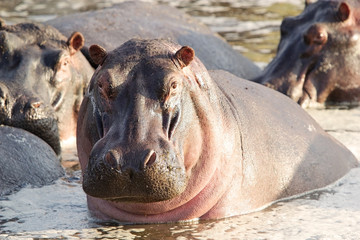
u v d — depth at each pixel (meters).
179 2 80.44
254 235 24.77
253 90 30.53
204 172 24.81
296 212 27.27
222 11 75.50
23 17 69.12
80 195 29.47
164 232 24.95
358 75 45.72
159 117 22.83
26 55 37.31
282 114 30.48
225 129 26.08
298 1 81.12
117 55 24.08
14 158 31.06
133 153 21.72
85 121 25.08
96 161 21.94
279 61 45.97
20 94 34.78
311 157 30.11
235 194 26.55
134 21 47.47
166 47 24.44
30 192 29.70
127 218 25.89
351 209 27.62
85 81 40.09
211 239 24.33
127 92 23.00
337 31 45.59
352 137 37.75
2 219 26.62
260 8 77.19
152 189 21.83
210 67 46.66
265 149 28.12
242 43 61.22
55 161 32.62
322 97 45.50
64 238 24.52
